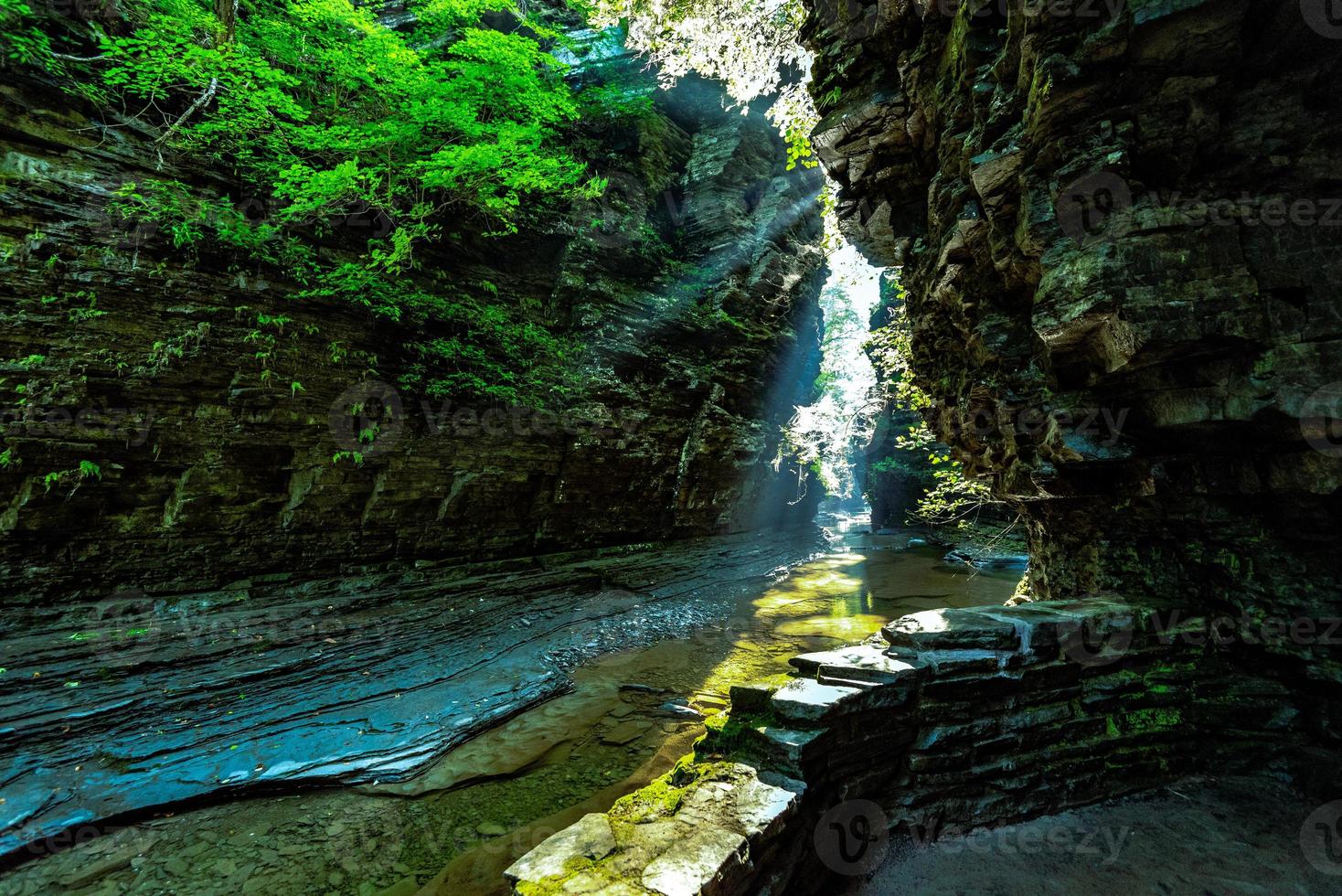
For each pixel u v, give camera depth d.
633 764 6.50
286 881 4.67
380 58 11.09
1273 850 3.60
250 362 9.47
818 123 7.51
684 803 3.21
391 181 11.21
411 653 9.15
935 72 6.25
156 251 8.75
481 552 12.86
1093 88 4.09
